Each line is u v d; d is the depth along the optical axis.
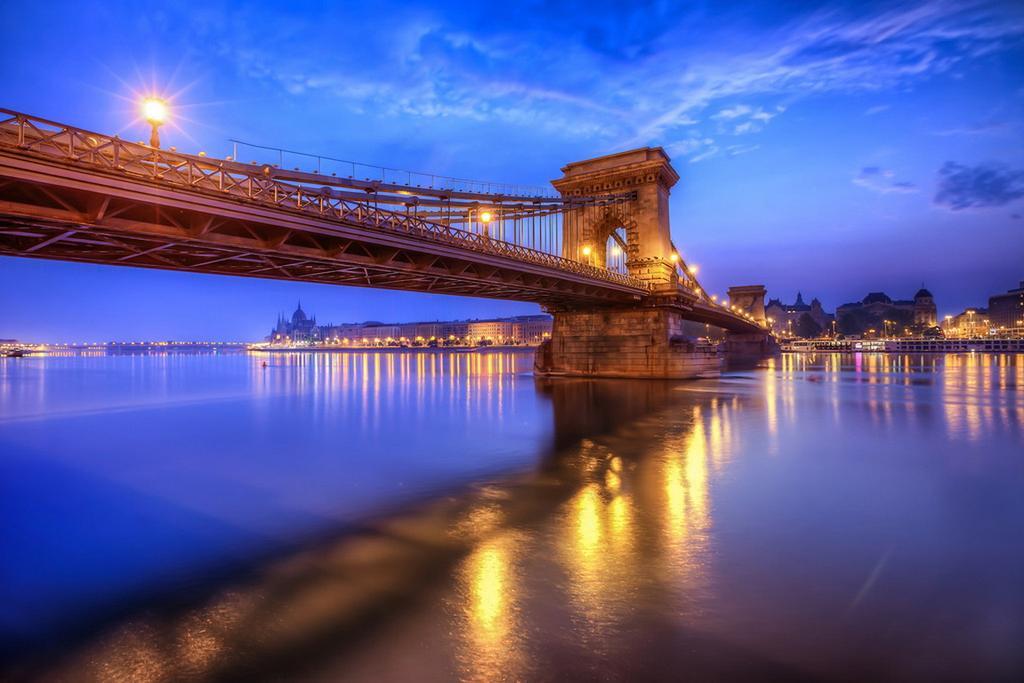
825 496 13.24
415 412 31.42
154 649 7.14
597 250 55.09
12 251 16.17
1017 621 7.30
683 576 8.86
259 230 19.34
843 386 44.31
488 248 29.80
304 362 139.12
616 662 6.55
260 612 8.05
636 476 15.58
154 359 184.88
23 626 7.77
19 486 15.64
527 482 15.26
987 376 56.25
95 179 13.49
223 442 22.56
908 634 7.04
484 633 7.28
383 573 9.33
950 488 13.84
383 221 22.83
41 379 70.00
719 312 80.75
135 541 11.08
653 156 52.69
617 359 52.62
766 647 6.81
